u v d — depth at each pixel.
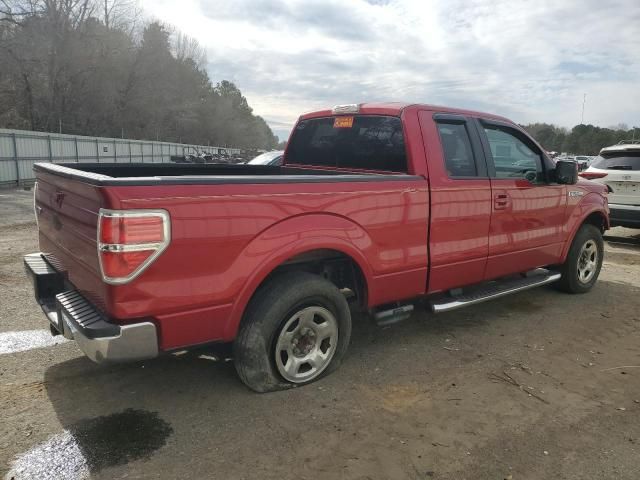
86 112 46.59
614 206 9.12
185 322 2.98
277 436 3.04
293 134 5.43
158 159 39.25
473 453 2.92
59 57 42.06
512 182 4.79
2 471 2.66
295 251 3.30
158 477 2.65
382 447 2.96
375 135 4.40
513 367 4.07
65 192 3.26
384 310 4.11
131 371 3.84
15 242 8.77
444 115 4.37
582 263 6.10
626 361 4.23
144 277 2.78
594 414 3.37
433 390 3.65
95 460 2.78
